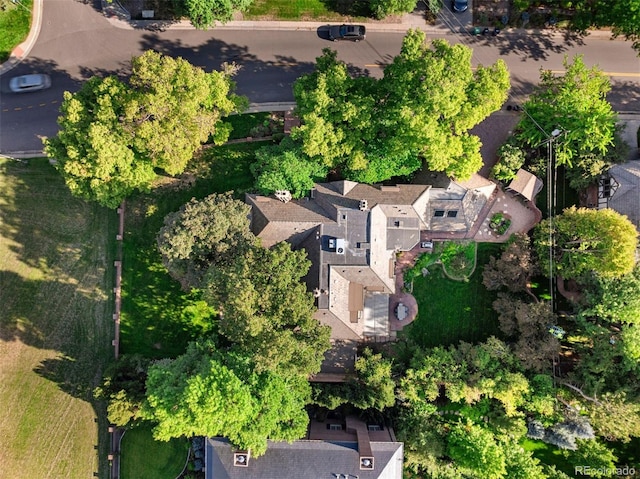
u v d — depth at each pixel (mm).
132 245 52438
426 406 49031
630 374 48094
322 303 47062
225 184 52469
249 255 43312
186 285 50812
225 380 41469
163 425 43875
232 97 47656
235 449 45469
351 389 49656
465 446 47062
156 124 41750
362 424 50469
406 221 48156
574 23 51031
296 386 46250
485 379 47219
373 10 51344
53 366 52875
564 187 51906
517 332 50812
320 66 45562
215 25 52375
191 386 41156
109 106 42625
